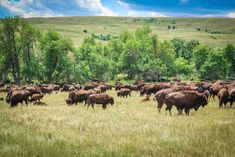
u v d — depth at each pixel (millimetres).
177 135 16031
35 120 21578
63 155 11898
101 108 36438
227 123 20719
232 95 34594
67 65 103875
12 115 24609
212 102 40781
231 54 143750
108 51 147500
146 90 56219
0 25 89875
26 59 97125
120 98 50844
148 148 12984
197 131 17297
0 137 14977
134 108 34031
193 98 29359
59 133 16297
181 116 26609
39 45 102312
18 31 92188
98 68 122500
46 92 62188
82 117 24812
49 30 104188
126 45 135125
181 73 148625
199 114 28328
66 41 102125
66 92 68312
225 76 146000
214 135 15977
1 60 92812
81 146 13477
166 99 29828
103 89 64625
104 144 13844
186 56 191125
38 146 13148
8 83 100312
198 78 143375
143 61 135000
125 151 12664
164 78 136250
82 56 126188
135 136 15844
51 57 100375
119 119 23719
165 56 141500
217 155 12039
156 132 17234
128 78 137750
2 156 11672
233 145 13562
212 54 143125
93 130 17969
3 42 91000
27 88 51250
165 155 12078
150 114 27906
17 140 14305
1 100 49219
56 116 24719
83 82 110562
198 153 12305
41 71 101438
